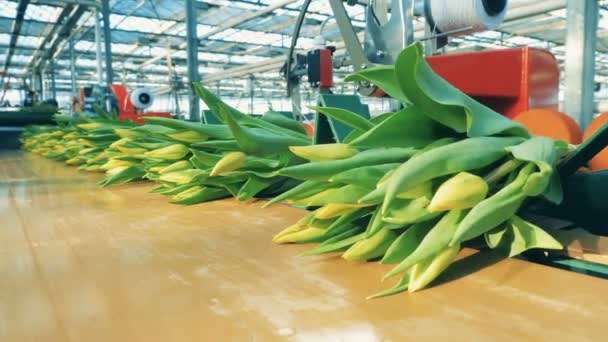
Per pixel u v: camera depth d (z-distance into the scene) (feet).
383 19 8.64
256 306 2.13
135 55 59.16
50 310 2.13
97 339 1.85
